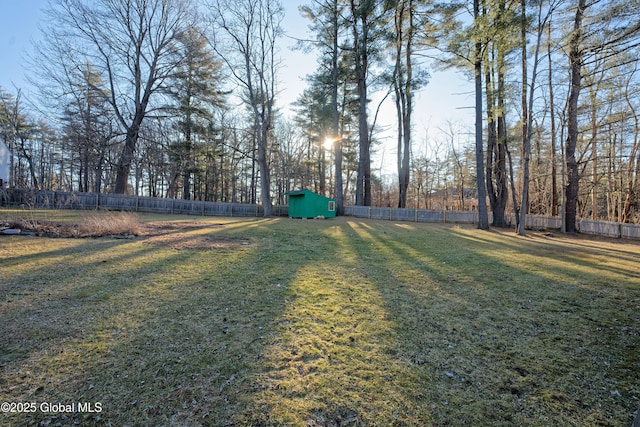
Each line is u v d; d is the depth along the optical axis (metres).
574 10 11.83
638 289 4.36
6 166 18.47
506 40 11.09
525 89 12.91
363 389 1.96
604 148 17.92
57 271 4.41
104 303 3.31
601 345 2.67
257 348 2.44
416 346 2.57
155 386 1.92
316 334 2.73
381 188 38.78
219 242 7.52
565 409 1.82
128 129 18.86
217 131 22.84
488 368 2.26
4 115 21.73
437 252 7.14
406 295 3.93
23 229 7.55
